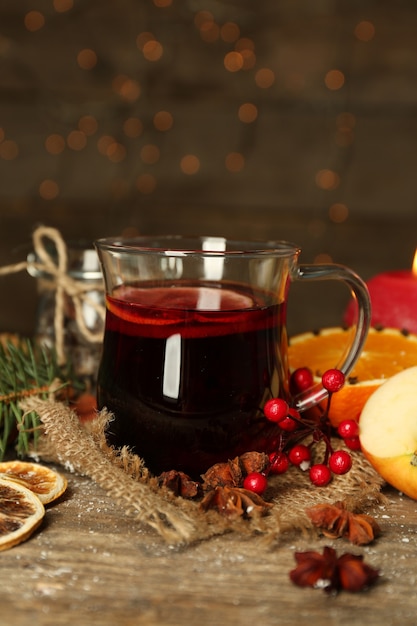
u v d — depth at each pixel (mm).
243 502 431
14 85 1172
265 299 458
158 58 1168
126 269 458
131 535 420
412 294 585
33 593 374
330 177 1191
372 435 453
